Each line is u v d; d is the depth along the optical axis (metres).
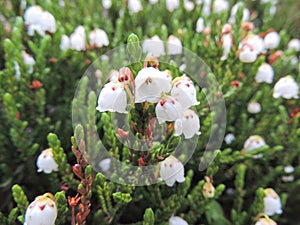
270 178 0.09
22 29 0.09
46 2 0.10
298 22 0.13
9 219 0.07
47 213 0.06
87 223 0.08
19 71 0.08
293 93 0.09
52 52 0.09
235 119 0.10
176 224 0.07
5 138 0.09
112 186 0.07
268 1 0.12
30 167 0.08
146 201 0.08
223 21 0.09
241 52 0.08
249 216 0.08
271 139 0.09
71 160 0.08
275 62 0.10
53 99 0.09
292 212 0.10
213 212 0.08
